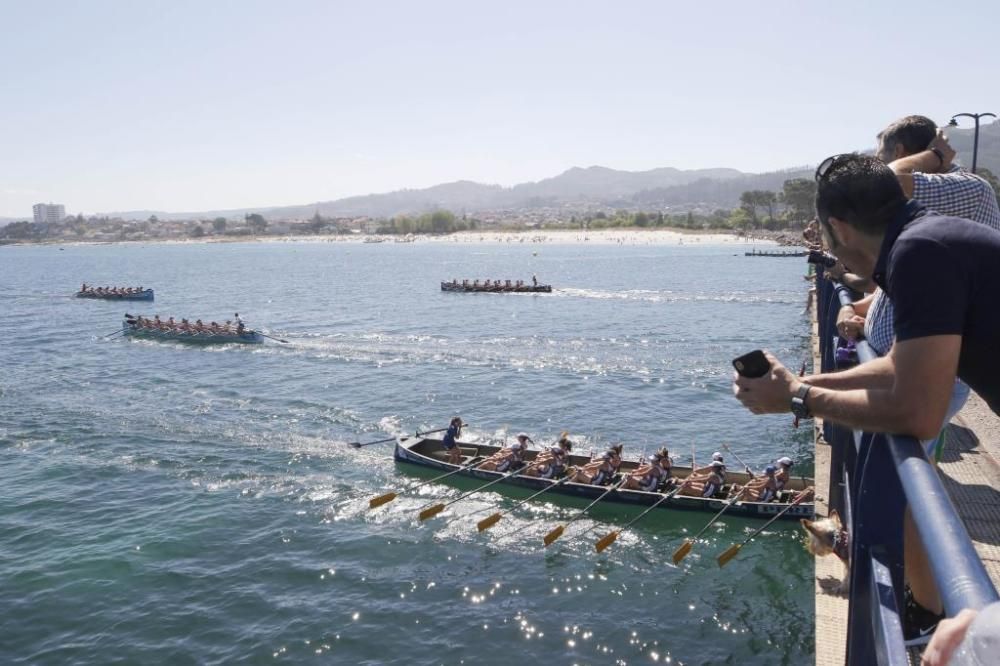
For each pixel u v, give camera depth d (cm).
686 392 3781
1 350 5206
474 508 2381
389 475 2656
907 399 268
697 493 2306
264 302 8244
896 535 303
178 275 13250
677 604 1831
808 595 1859
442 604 1839
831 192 317
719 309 6850
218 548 2128
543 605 1831
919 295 267
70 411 3494
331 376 4228
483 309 7144
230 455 2878
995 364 272
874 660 312
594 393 3784
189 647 1686
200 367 4512
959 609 182
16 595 1894
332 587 1917
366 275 12425
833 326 922
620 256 16638
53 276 13312
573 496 2405
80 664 1634
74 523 2297
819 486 1131
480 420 3362
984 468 873
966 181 477
